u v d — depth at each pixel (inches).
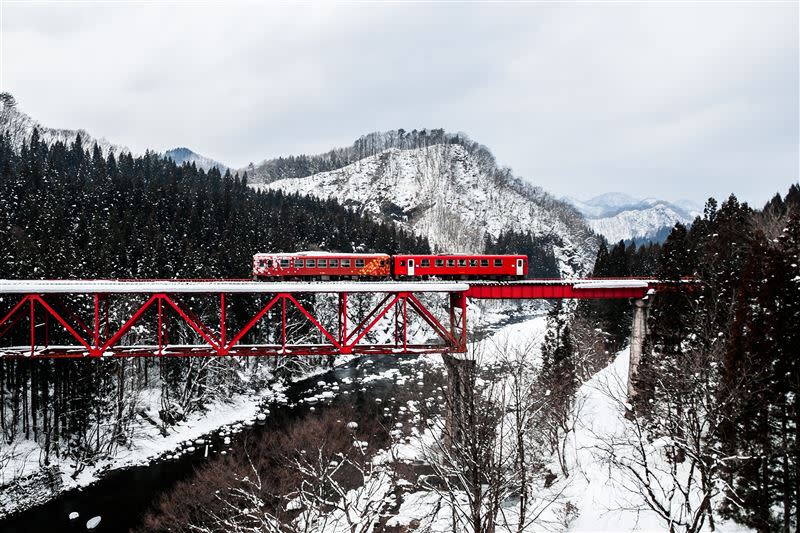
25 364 1959.9
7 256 2103.8
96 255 2837.1
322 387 2849.4
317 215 6131.9
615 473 1471.5
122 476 1807.3
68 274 2172.7
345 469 1467.8
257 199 6481.3
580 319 2881.4
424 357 3371.1
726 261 1743.4
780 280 1042.1
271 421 2289.6
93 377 2009.1
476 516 733.3
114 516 1505.9
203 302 2628.0
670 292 1937.7
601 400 2122.3
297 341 3110.2
